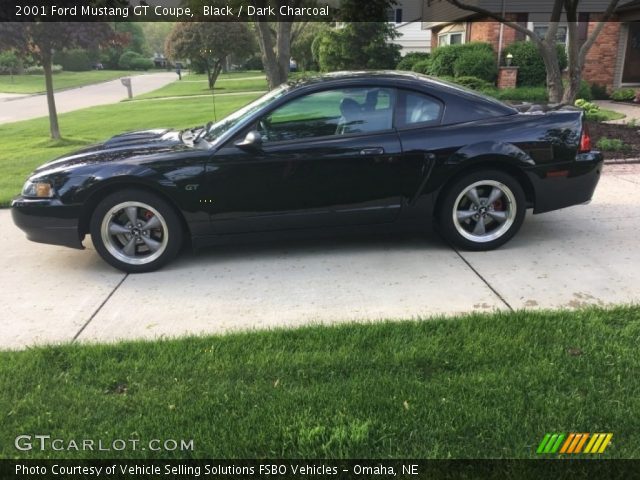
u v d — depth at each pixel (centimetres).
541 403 269
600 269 449
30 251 549
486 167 480
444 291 421
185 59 3531
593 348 316
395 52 2442
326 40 2447
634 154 859
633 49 1836
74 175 461
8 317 405
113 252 477
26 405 283
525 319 354
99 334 374
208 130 516
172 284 457
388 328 350
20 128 1723
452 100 480
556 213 605
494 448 243
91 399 287
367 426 255
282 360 316
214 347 334
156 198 466
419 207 482
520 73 1712
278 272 473
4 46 1212
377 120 472
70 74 6028
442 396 278
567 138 480
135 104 2500
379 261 489
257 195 465
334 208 476
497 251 500
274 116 466
